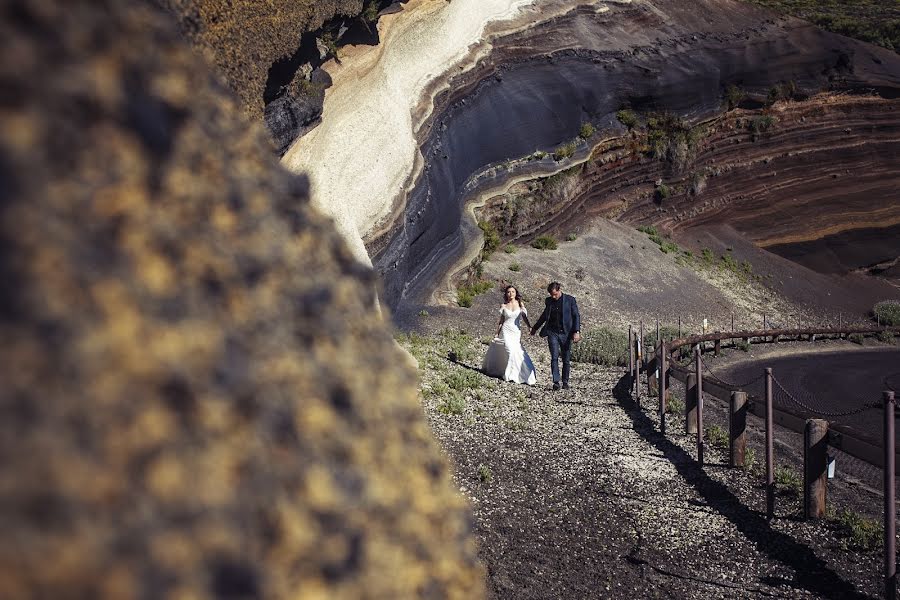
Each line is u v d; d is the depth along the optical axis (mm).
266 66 9570
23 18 736
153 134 879
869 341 37344
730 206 50750
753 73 50219
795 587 6293
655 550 6832
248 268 998
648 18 48344
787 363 27719
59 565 548
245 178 1142
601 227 41688
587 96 41594
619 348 21719
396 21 26234
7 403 567
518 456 9344
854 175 53594
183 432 739
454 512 1458
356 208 18484
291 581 801
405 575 1086
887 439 6027
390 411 1297
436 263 27234
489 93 34938
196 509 705
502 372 14906
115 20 911
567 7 43188
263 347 947
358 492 992
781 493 8938
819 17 72062
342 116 18406
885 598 6023
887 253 52594
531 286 32344
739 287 44125
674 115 46219
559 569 6023
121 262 750
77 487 588
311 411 978
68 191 711
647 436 11617
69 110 744
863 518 8086
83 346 647
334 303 1245
